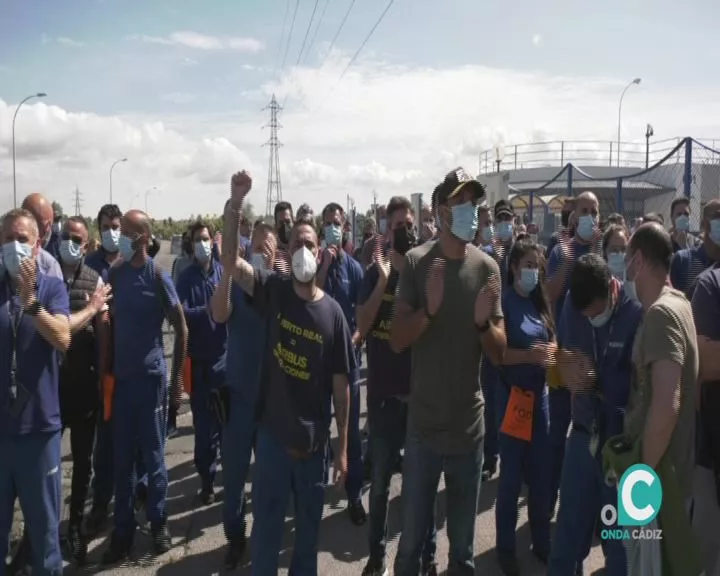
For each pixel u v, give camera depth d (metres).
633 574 2.37
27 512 2.97
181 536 4.02
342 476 3.15
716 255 3.97
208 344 4.49
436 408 2.66
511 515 3.48
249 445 3.65
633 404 2.44
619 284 2.76
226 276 3.25
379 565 3.43
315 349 2.93
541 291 3.49
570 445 2.91
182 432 6.12
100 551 3.83
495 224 5.30
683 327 2.28
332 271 4.90
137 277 3.75
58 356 3.36
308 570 3.02
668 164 14.62
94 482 4.11
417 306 2.66
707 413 2.76
